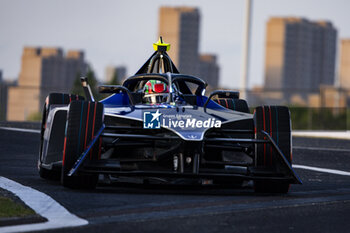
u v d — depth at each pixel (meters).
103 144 20.98
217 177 19.02
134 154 21.92
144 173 18.73
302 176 27.38
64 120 21.70
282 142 20.09
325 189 22.61
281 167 19.75
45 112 25.23
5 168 26.70
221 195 19.55
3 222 14.27
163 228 14.15
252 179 19.09
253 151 20.84
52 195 18.11
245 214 16.11
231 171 19.89
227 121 20.77
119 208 16.28
